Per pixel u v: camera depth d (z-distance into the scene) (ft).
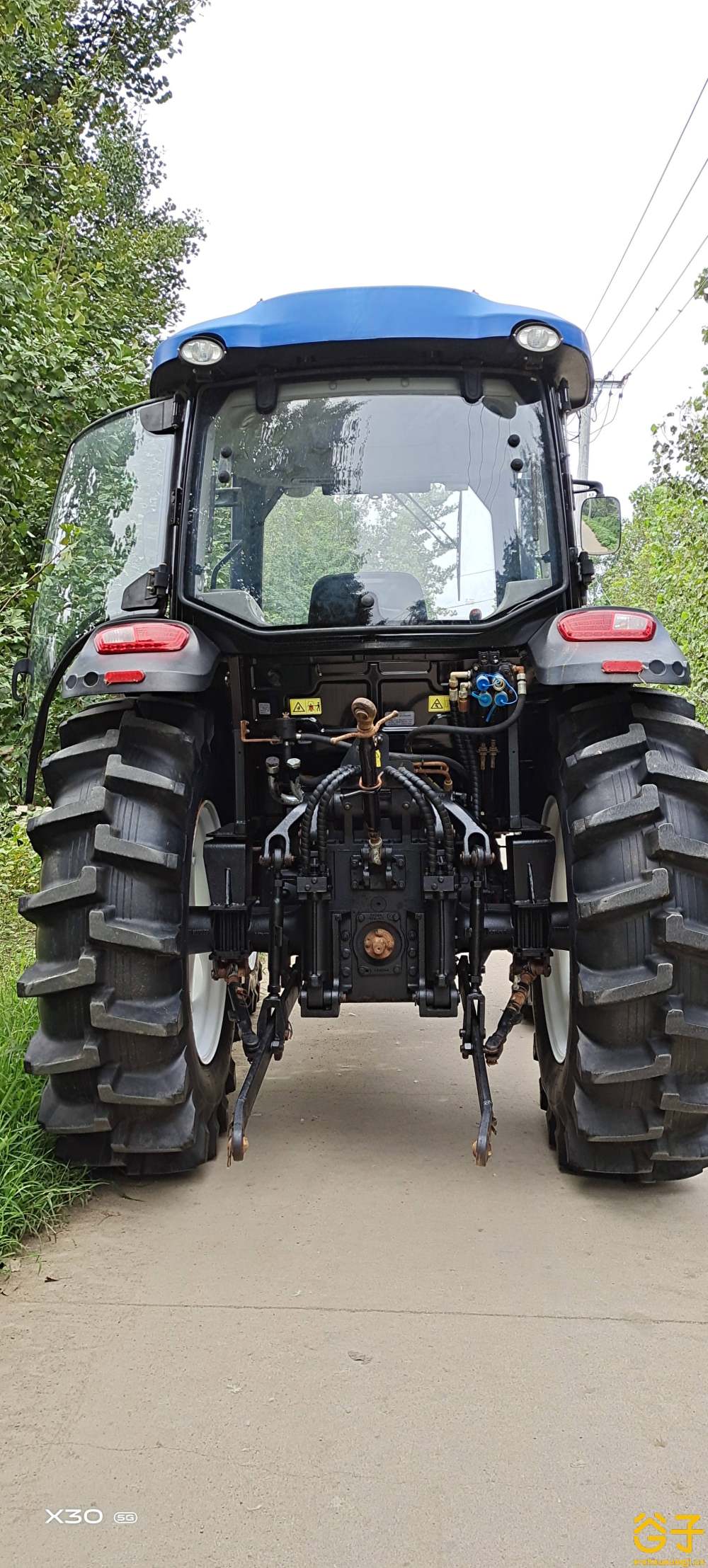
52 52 32.91
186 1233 9.57
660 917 9.46
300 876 10.84
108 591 12.62
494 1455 6.45
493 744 11.64
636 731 10.10
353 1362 7.46
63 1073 9.70
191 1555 5.66
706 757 10.56
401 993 10.95
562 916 11.00
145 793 9.98
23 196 27.91
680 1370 7.36
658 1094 9.68
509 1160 11.43
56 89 34.99
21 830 24.07
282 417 11.54
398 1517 5.94
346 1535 5.80
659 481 41.14
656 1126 9.82
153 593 11.62
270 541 11.51
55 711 17.06
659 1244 9.38
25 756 18.39
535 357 11.17
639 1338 7.78
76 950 9.63
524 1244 9.37
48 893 9.59
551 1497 6.09
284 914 11.32
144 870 9.82
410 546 11.43
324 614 11.40
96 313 26.94
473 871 10.91
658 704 10.67
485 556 11.35
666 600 40.14
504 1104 13.47
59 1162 10.34
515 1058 15.76
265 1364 7.43
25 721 13.89
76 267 31.12
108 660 10.00
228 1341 7.73
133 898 9.77
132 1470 6.33
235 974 11.13
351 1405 6.95
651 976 9.46
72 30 38.63
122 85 49.42
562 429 11.44
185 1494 6.13
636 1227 9.75
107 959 9.62
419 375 11.46
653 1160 10.12
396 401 11.48
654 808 9.61
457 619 11.32
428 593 11.38
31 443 20.29
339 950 10.95
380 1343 7.71
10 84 29.01
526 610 11.09
